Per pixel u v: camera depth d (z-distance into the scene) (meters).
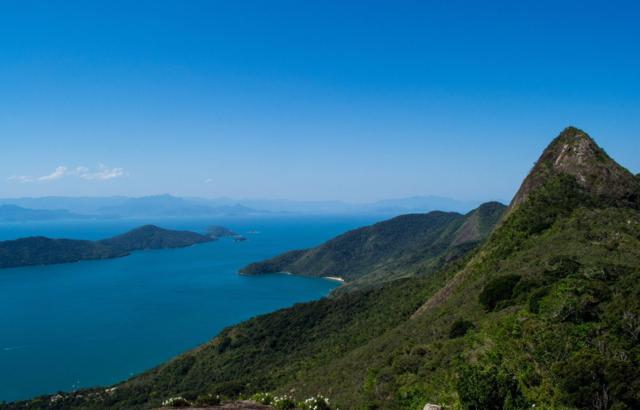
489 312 34.91
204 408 18.89
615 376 16.72
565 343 21.12
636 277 26.77
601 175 57.97
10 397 89.31
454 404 19.16
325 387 40.03
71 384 96.44
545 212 53.53
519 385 18.50
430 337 36.25
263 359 78.31
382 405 26.39
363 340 61.41
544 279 33.69
